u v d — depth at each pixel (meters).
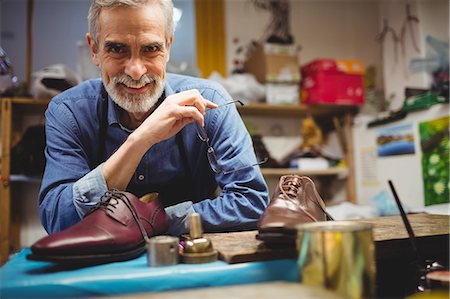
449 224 0.82
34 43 2.56
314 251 0.49
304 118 3.01
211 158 0.96
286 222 0.60
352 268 0.47
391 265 0.71
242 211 0.86
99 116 1.02
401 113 2.28
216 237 0.74
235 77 2.51
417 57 2.48
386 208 2.36
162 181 1.04
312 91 2.61
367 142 2.61
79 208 0.77
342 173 2.78
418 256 0.65
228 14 2.90
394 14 2.70
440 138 2.01
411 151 2.22
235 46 2.89
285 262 0.57
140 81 0.87
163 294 0.43
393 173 2.37
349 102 2.62
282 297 0.41
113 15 0.81
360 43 3.21
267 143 2.91
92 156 1.03
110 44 0.83
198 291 0.44
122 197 0.68
